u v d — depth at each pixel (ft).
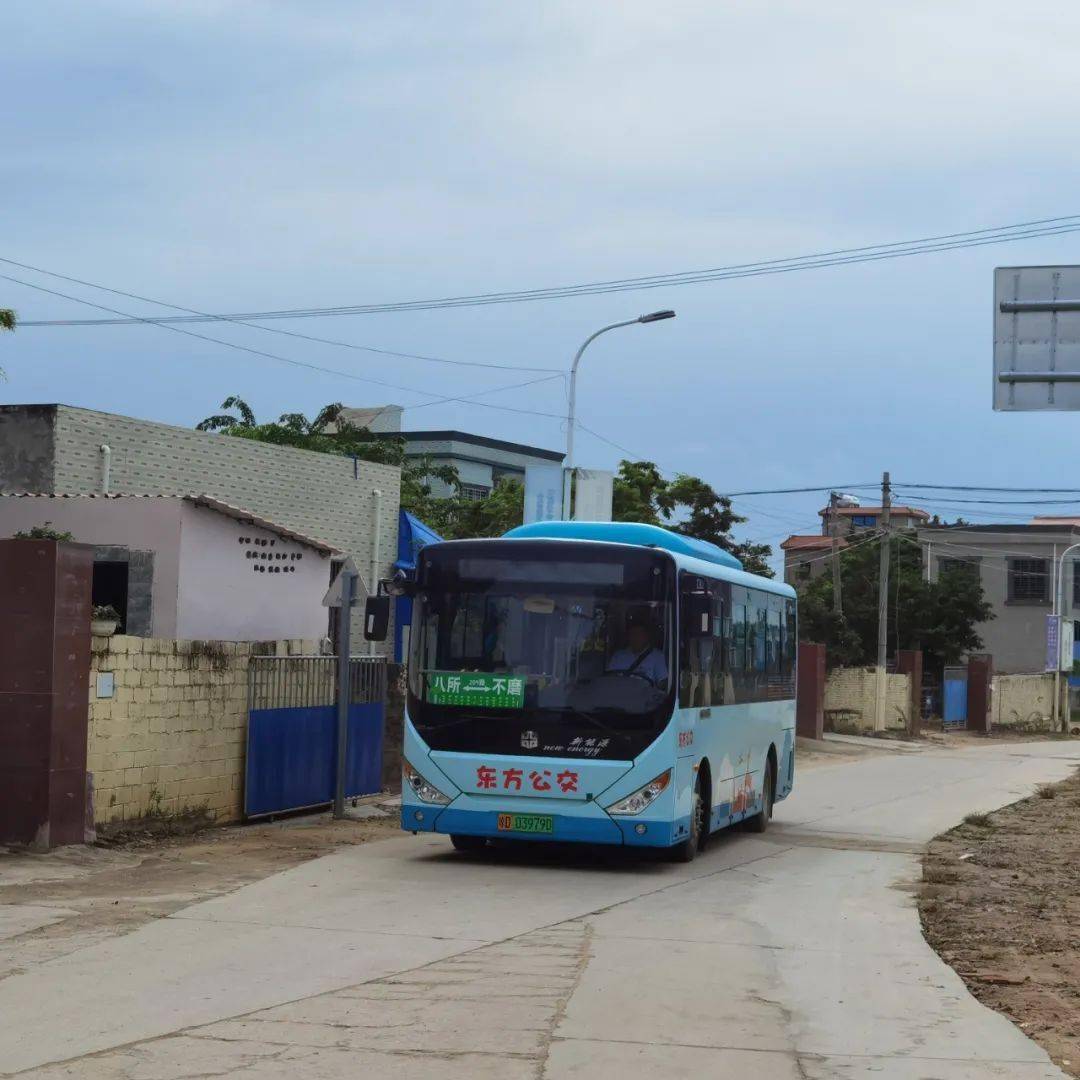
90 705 50.06
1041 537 251.39
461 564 50.85
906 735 182.29
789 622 73.51
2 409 82.84
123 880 43.73
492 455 213.87
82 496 75.61
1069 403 58.49
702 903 43.83
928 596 210.38
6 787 47.14
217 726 58.34
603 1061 24.29
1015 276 59.21
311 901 41.09
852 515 270.26
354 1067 23.29
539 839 49.49
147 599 73.82
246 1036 25.21
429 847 55.47
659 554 50.08
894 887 49.90
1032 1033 28.60
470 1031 26.04
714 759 56.34
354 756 70.13
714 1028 27.25
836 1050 25.96
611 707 49.19
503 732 49.52
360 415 198.90
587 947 35.27
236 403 146.51
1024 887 51.70
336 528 105.50
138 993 28.60
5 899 39.47
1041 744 189.47
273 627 80.28
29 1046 24.26
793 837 66.13
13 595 47.01
